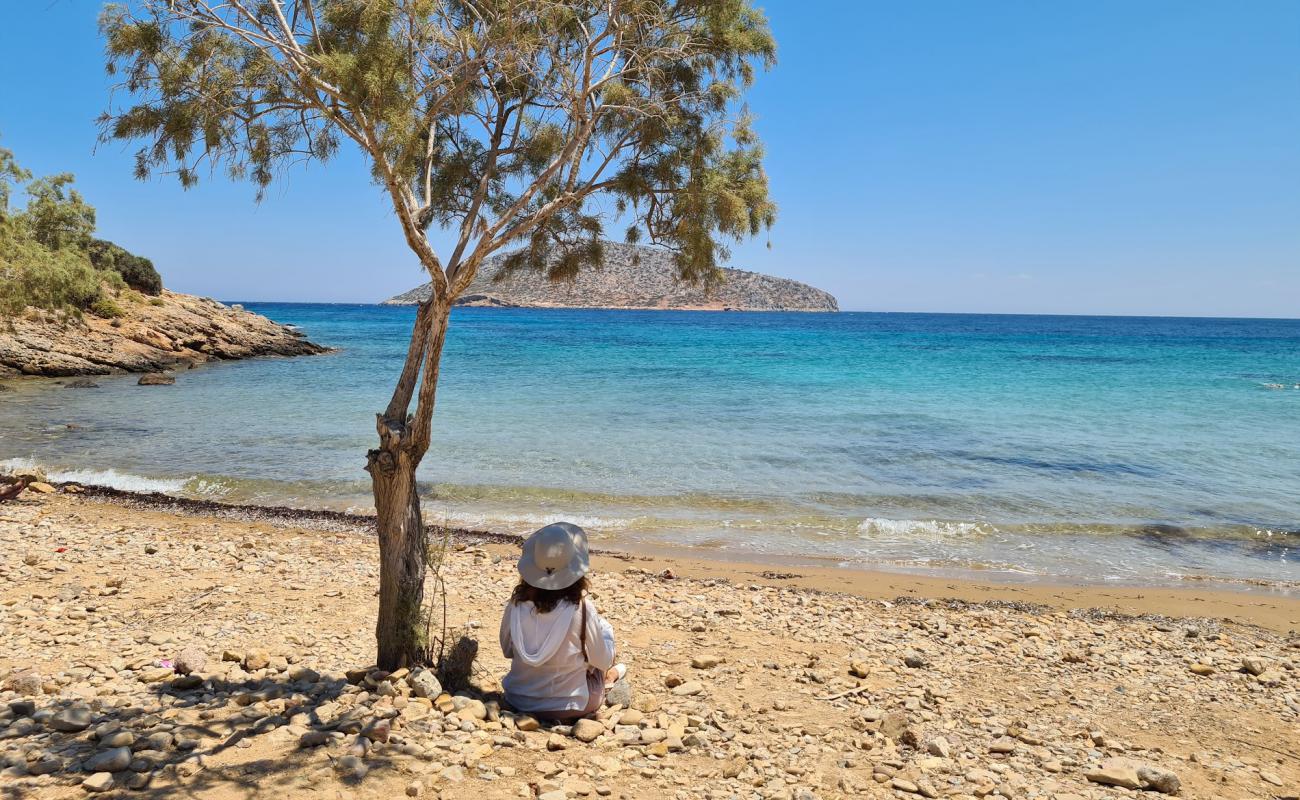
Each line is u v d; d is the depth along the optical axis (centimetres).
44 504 1284
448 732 468
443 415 2434
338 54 446
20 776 384
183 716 477
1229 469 1783
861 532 1302
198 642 649
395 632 552
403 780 405
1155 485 1627
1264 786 498
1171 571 1138
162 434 2031
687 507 1416
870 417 2503
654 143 566
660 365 4562
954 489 1573
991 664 737
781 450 1923
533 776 426
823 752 502
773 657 718
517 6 473
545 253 638
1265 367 4925
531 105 577
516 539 1188
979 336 9931
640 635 770
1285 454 1953
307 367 4312
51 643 618
